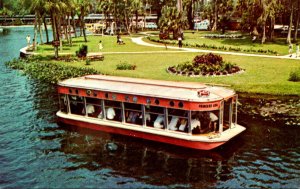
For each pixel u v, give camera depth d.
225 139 16.81
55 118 22.73
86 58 44.88
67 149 17.86
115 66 40.00
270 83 29.59
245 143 18.06
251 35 76.75
